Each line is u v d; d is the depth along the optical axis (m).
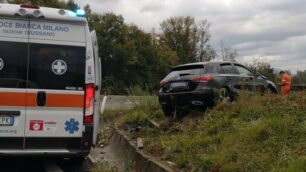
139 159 6.11
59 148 5.31
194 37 56.31
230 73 8.23
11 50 5.21
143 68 42.44
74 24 5.40
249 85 8.05
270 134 5.05
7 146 5.18
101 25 39.94
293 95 6.47
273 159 4.46
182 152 5.62
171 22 56.94
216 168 4.76
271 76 11.12
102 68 6.57
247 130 5.28
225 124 6.13
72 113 5.35
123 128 8.98
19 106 5.20
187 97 7.79
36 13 5.25
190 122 7.16
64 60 5.35
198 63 8.02
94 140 5.54
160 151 6.16
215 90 7.66
